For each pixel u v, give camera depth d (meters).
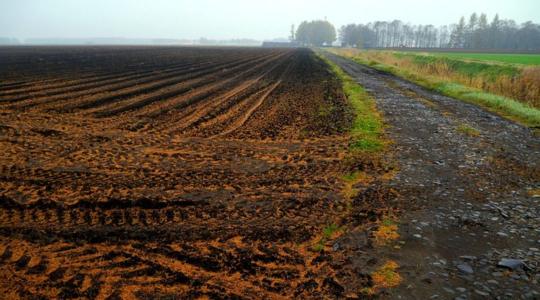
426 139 11.67
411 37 182.88
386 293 4.60
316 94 20.22
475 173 8.79
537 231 6.15
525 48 128.62
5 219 6.15
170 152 9.82
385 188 7.75
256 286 4.70
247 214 6.54
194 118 13.85
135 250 5.39
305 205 6.92
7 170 8.22
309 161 9.37
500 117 15.73
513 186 8.08
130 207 6.68
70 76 25.95
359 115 14.76
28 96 17.42
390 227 6.16
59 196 7.02
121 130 11.84
